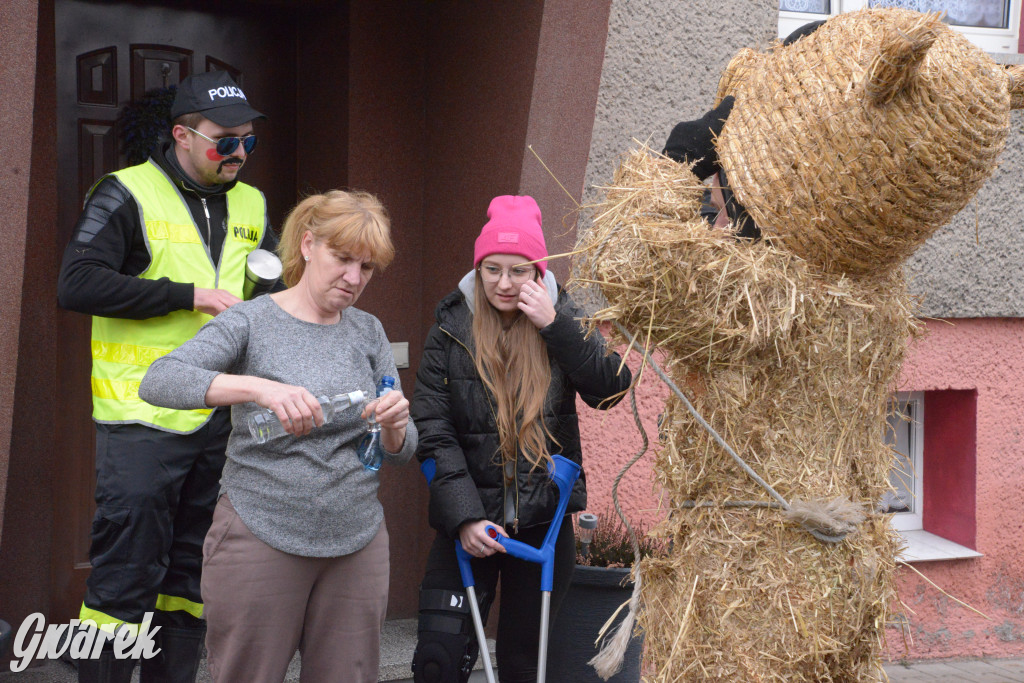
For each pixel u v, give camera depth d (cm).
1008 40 540
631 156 271
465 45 438
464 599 304
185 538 334
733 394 255
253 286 329
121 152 430
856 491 265
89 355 425
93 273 304
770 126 253
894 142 235
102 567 311
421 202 476
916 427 542
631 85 455
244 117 322
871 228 244
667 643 274
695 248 243
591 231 263
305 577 256
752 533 256
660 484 289
